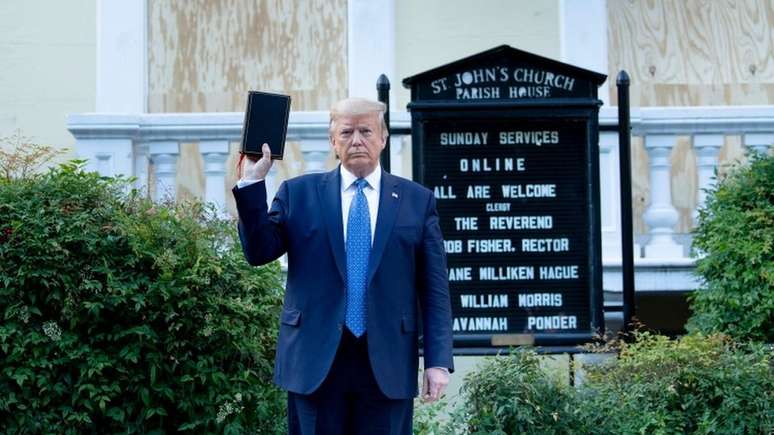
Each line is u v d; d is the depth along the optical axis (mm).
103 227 6234
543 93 7059
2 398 5977
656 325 8984
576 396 6332
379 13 9156
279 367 5152
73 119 8570
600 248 7062
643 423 6195
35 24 9227
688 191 9383
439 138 7098
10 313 5988
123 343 6195
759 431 6211
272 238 5070
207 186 8680
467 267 7082
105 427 6211
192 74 9508
